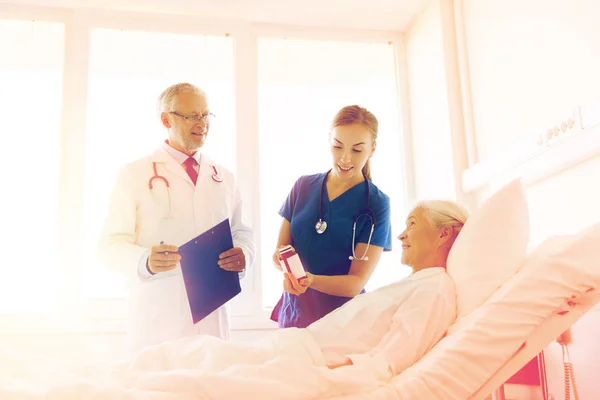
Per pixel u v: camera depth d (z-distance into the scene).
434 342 1.26
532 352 1.14
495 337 1.11
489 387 1.13
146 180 1.86
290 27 2.85
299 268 1.66
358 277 1.81
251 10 2.72
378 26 2.92
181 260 1.61
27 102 2.50
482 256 1.30
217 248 1.68
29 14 2.56
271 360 1.15
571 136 1.73
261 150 2.69
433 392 1.08
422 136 2.81
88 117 2.53
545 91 1.94
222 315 1.88
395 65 2.96
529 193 2.06
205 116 1.89
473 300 1.28
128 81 2.60
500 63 2.25
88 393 0.97
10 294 2.35
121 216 1.81
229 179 2.05
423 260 1.47
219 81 2.71
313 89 2.81
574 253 1.17
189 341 1.27
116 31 2.64
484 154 2.39
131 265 1.70
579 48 1.76
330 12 2.76
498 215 1.31
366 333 1.30
